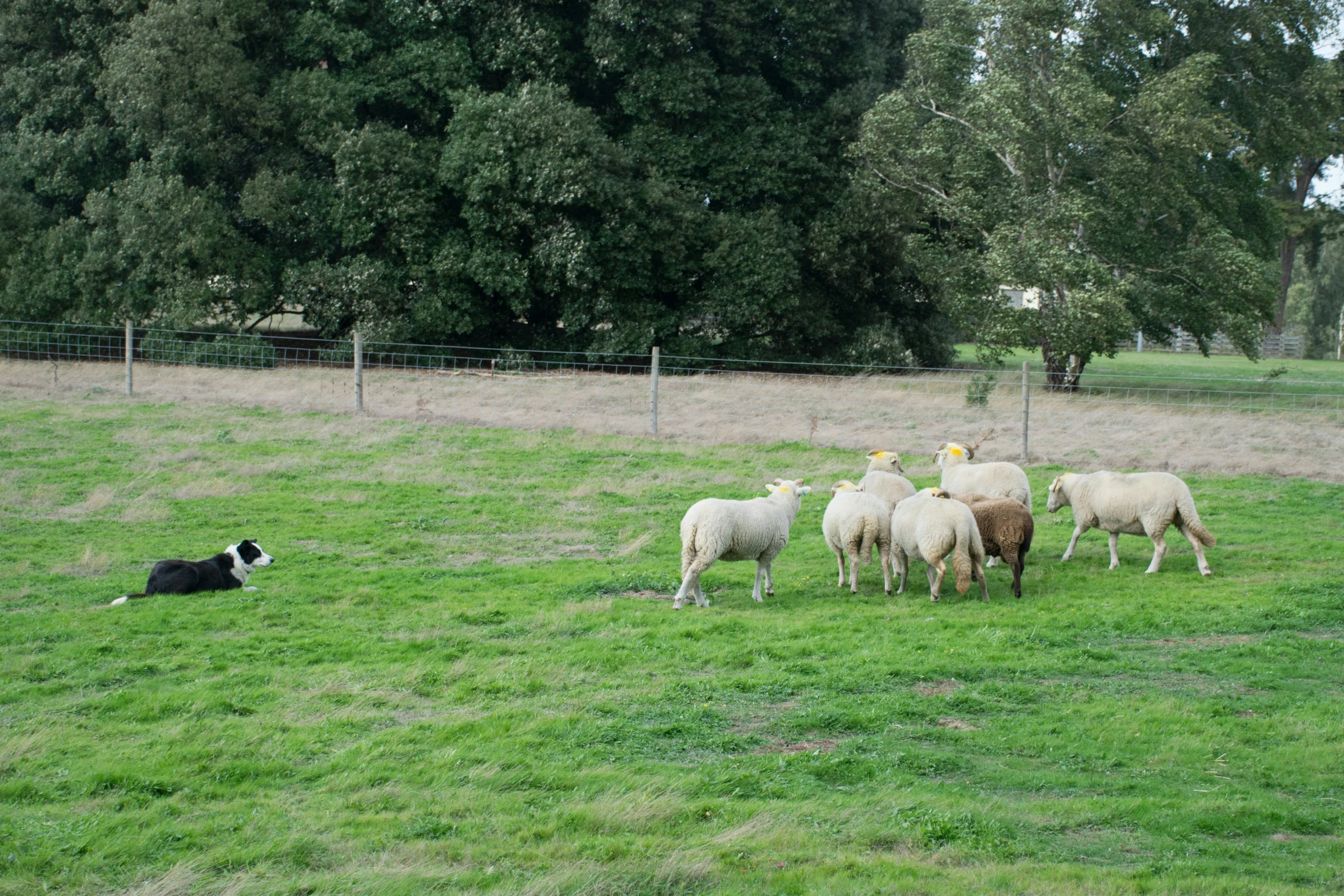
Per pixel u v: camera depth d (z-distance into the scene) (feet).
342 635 32.78
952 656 30.58
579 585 38.88
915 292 138.72
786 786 22.22
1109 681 28.94
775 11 118.21
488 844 19.67
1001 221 103.45
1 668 28.91
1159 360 186.19
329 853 19.40
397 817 20.79
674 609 36.04
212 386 91.56
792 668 29.78
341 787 22.30
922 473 60.03
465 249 113.39
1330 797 21.54
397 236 113.09
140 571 40.29
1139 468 62.85
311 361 118.11
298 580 39.42
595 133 111.86
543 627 33.73
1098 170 101.55
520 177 109.29
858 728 25.63
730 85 119.03
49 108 116.37
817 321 129.18
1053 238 97.04
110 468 58.75
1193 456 65.98
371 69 116.78
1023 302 111.96
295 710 26.68
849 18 120.78
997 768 23.21
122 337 111.75
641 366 121.60
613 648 31.55
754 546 36.83
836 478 59.88
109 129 118.32
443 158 111.75
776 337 134.51
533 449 67.87
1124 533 42.60
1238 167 118.73
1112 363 168.96
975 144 105.09
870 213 118.62
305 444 67.87
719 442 70.95
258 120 113.09
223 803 21.63
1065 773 22.91
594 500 54.49
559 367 117.91
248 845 19.61
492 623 34.50
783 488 39.47
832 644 31.68
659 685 28.58
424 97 117.60
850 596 38.37
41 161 114.52
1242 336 99.04
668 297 129.90
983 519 37.86
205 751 23.88
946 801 21.21
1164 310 102.47
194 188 111.65
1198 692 27.91
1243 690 28.09
